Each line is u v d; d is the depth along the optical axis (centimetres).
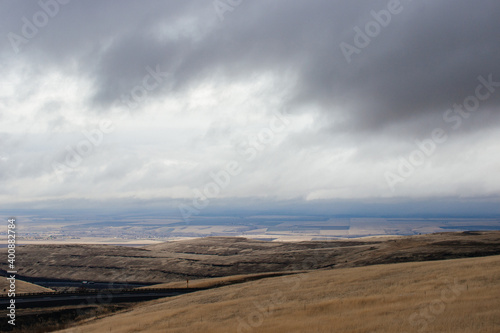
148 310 5369
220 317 4262
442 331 2780
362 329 3084
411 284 4794
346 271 6806
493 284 4147
